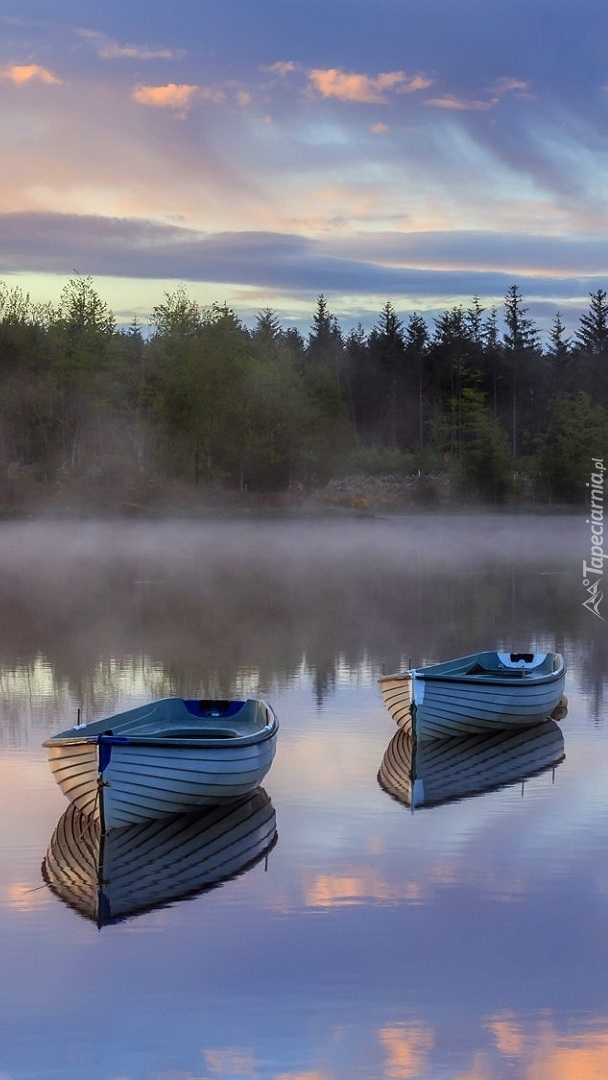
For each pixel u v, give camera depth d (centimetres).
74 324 9050
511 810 1450
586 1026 902
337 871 1233
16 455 8912
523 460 11688
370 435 14875
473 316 14325
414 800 1497
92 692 2194
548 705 1984
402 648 2795
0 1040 883
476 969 996
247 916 1112
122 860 1272
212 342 8869
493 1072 838
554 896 1157
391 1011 925
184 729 1559
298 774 1628
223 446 9056
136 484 8475
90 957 1024
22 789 1552
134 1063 852
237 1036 888
